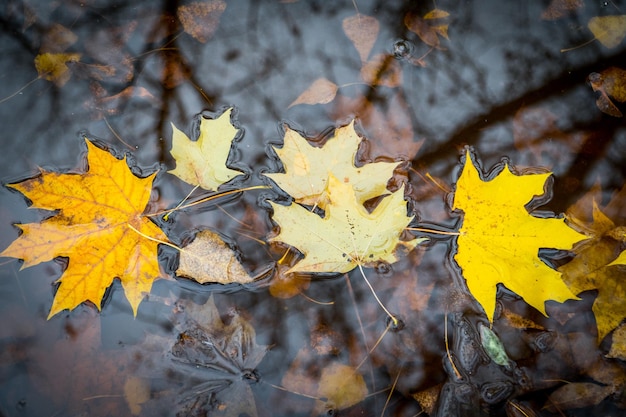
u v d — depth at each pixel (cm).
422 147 102
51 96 102
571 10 106
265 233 100
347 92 103
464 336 99
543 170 102
